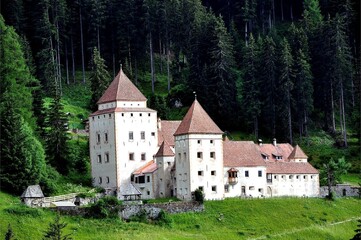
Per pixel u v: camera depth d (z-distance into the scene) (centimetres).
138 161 15788
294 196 15738
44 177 14638
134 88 16112
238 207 14350
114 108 15762
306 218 14475
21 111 16288
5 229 12131
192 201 13962
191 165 14650
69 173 16288
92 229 12594
